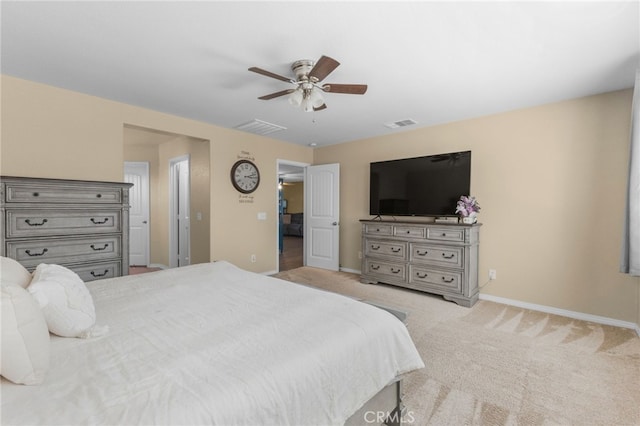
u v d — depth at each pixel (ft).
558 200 10.41
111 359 3.28
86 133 9.84
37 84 8.93
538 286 10.80
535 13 5.65
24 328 2.74
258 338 3.84
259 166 15.52
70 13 5.72
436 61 7.57
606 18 5.75
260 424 2.80
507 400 5.77
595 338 8.44
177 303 5.11
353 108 11.12
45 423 2.28
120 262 9.59
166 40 6.67
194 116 12.17
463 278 11.17
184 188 16.49
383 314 4.84
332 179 17.17
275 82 8.87
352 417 4.02
